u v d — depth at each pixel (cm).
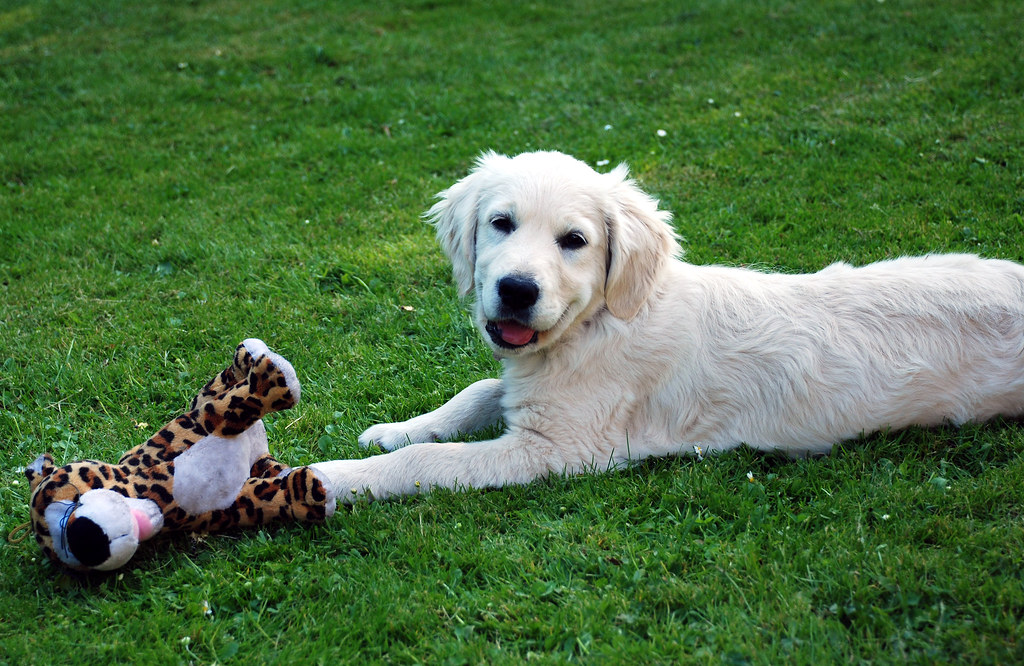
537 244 148
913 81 268
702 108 267
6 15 444
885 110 249
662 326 154
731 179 219
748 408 154
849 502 144
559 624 133
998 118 234
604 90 290
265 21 411
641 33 350
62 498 135
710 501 146
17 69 347
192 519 141
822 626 131
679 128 252
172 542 142
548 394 153
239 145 264
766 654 129
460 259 158
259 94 309
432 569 140
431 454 150
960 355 153
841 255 191
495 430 159
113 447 158
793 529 142
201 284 195
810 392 153
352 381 170
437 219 162
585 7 407
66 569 138
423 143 258
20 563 141
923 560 136
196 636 133
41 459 140
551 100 286
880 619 131
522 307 146
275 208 220
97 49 378
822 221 201
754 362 154
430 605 135
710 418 155
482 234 153
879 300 155
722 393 154
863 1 355
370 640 133
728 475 151
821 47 307
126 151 263
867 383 152
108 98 312
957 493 144
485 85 306
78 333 182
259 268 198
